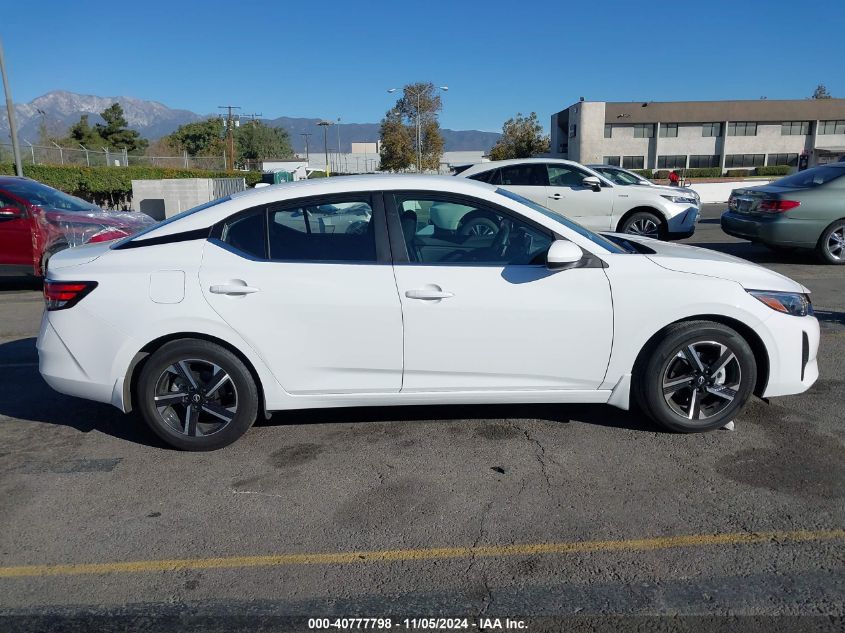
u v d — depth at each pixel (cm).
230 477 384
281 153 11281
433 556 305
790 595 271
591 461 391
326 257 397
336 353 395
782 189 1000
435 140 5569
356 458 404
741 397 412
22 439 443
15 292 998
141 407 405
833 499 343
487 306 391
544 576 288
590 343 400
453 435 432
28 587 289
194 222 404
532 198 1141
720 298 398
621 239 489
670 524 324
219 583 289
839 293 816
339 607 272
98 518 343
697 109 6003
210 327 390
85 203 1051
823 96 8925
